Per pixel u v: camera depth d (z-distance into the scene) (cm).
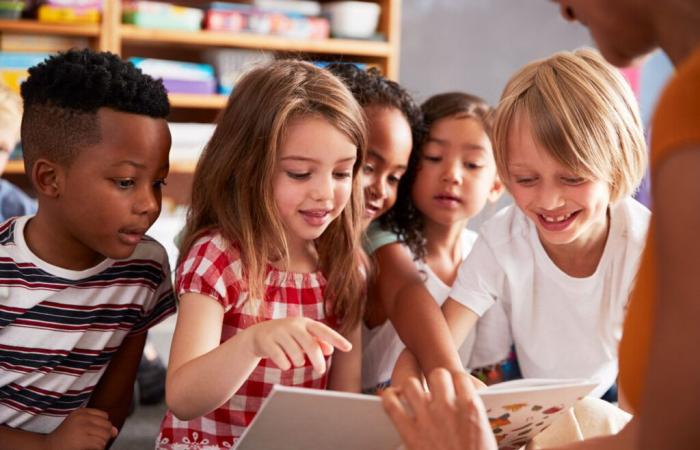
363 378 158
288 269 126
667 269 59
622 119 129
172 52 327
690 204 57
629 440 82
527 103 129
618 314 143
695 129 57
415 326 133
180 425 127
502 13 364
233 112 124
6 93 200
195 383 102
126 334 130
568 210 129
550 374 151
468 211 160
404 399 83
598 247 141
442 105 161
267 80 122
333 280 130
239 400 125
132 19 296
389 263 146
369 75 153
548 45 370
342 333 133
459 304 148
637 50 76
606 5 73
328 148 118
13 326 120
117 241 117
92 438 116
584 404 122
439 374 80
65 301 122
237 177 121
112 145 113
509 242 147
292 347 95
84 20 286
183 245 125
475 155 158
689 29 68
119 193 115
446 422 77
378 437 97
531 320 149
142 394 202
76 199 115
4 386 122
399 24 336
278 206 121
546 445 118
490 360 157
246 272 121
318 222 120
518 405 94
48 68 116
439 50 359
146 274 129
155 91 118
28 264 120
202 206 126
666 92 61
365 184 145
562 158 126
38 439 118
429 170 158
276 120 117
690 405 58
